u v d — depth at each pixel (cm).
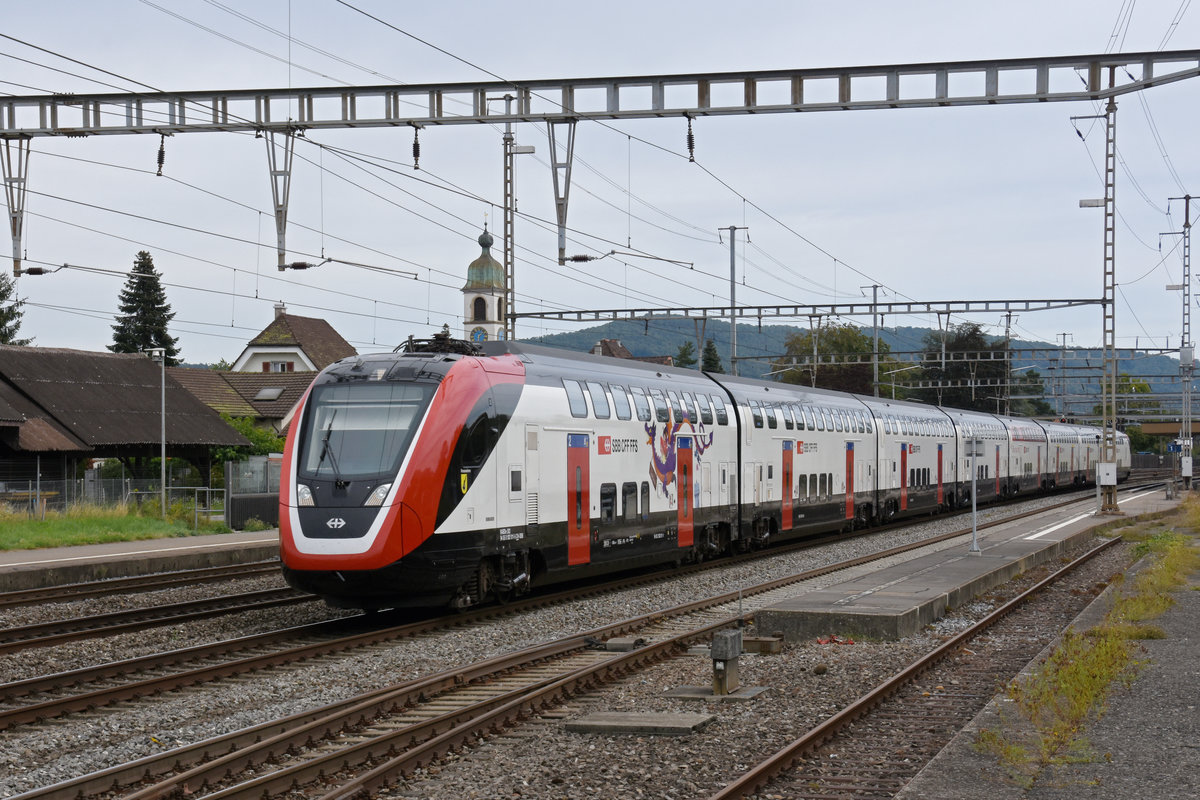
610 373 2466
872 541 3659
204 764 986
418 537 1806
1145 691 1281
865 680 1406
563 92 2045
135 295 9719
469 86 2047
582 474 2252
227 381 6825
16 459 4116
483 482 1936
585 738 1123
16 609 2130
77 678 1398
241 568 2819
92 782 931
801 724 1173
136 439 4519
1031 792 886
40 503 3550
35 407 4388
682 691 1347
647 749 1076
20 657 1602
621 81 2034
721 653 1326
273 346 8825
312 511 1816
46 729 1162
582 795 935
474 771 1005
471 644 1688
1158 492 7350
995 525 4403
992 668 1520
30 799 884
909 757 1048
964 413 5594
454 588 1886
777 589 2405
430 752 1040
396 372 1919
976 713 1234
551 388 2181
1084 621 1852
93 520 3531
